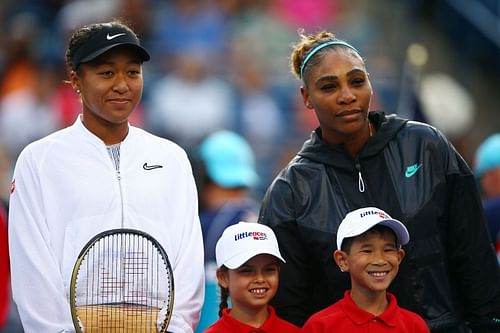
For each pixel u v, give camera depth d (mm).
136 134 20891
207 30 54500
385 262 19297
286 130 51562
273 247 19812
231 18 56000
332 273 19969
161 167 20609
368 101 20000
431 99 49781
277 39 55281
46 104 49875
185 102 50188
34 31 54031
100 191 20078
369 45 55625
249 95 51312
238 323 19984
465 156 49531
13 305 32094
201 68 50938
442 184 19984
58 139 20578
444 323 19797
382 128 20344
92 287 19594
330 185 20266
